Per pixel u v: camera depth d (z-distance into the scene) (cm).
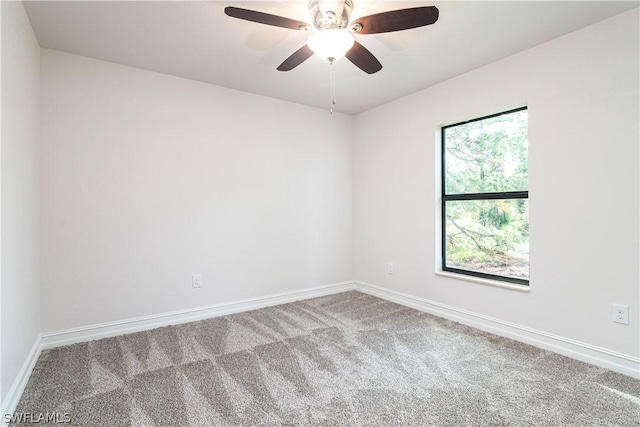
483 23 211
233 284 326
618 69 203
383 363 220
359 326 289
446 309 309
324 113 392
